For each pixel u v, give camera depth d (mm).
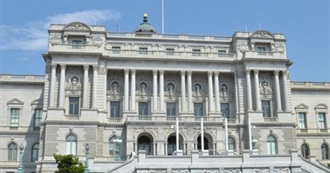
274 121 81000
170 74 84188
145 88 83062
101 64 80562
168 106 82938
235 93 83688
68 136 74375
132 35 86750
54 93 76938
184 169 55000
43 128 75500
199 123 76188
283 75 84250
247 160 56438
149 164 54500
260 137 79688
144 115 80000
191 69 83188
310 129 92625
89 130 75062
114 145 76500
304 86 94812
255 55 83938
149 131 75188
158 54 82875
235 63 84500
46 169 71188
